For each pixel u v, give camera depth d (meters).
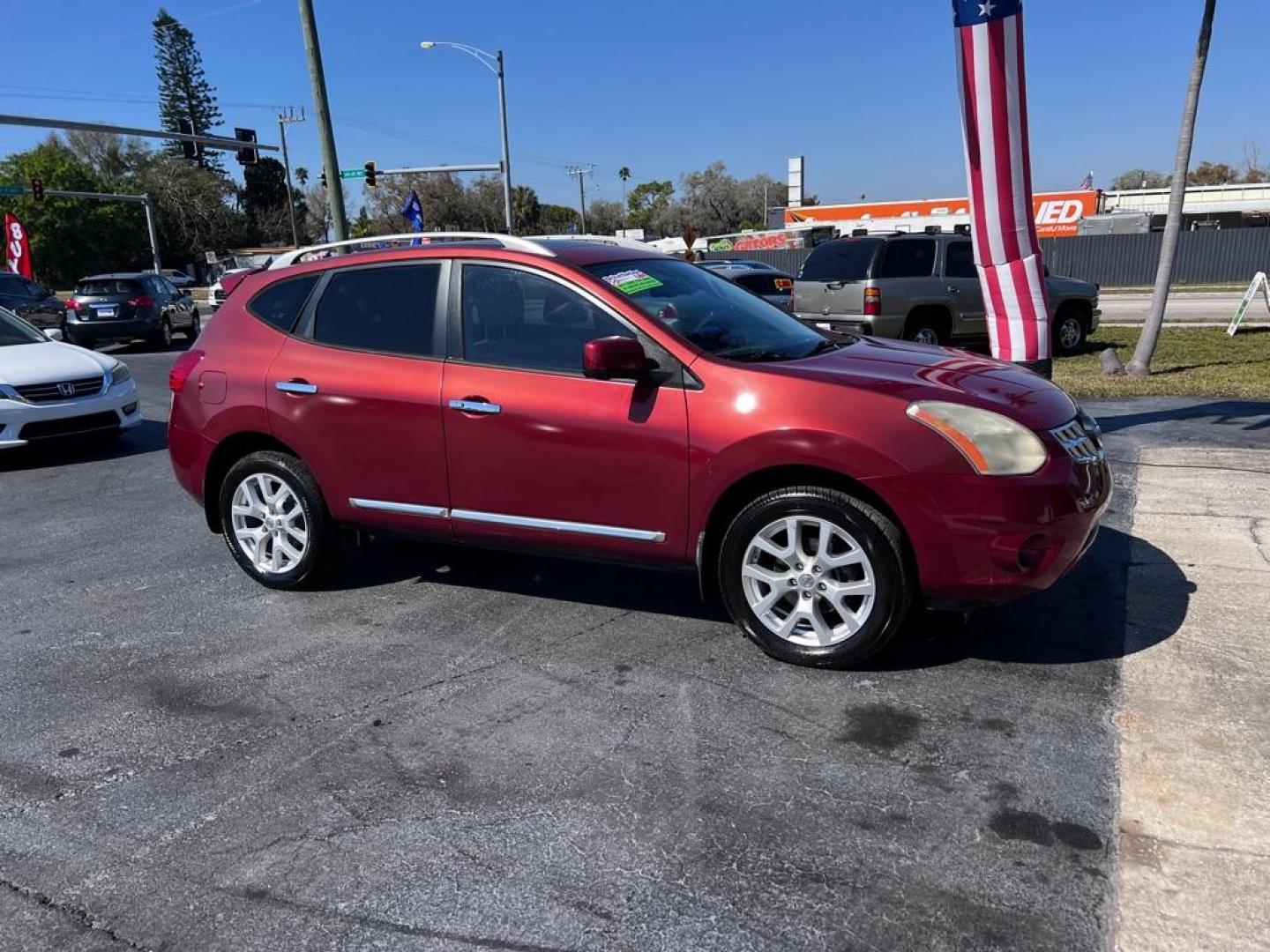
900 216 48.19
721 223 89.19
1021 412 3.73
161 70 84.31
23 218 64.12
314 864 2.84
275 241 94.56
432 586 5.12
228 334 5.12
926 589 3.72
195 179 75.62
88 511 7.04
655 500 4.05
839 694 3.75
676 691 3.83
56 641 4.56
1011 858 2.75
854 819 2.96
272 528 5.06
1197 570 4.88
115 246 69.12
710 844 2.87
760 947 2.45
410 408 4.50
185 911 2.66
